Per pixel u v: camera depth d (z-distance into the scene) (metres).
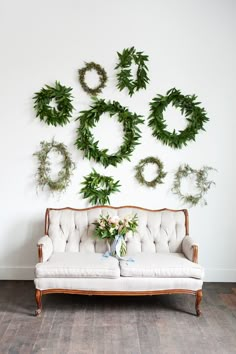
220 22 3.80
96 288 3.03
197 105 3.85
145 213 3.70
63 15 3.75
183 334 2.79
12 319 2.96
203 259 3.95
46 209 3.71
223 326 2.93
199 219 3.93
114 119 3.82
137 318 3.04
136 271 3.04
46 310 3.14
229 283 3.91
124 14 3.77
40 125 3.81
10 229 3.87
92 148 3.76
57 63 3.78
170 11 3.79
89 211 3.68
